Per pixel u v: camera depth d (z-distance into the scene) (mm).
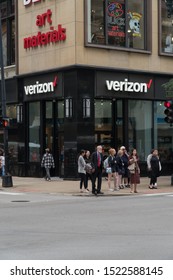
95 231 11453
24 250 9219
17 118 31469
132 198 19828
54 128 29797
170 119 24219
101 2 28109
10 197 20625
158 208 16094
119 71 28438
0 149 32219
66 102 27500
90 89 27359
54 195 21359
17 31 31250
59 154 29609
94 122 27797
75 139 26984
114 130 29250
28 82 30469
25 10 30500
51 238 10570
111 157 22719
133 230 11523
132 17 29469
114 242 9945
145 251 8906
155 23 30312
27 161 31125
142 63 29625
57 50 28062
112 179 27125
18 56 31203
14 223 12961
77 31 26922
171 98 25516
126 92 28891
